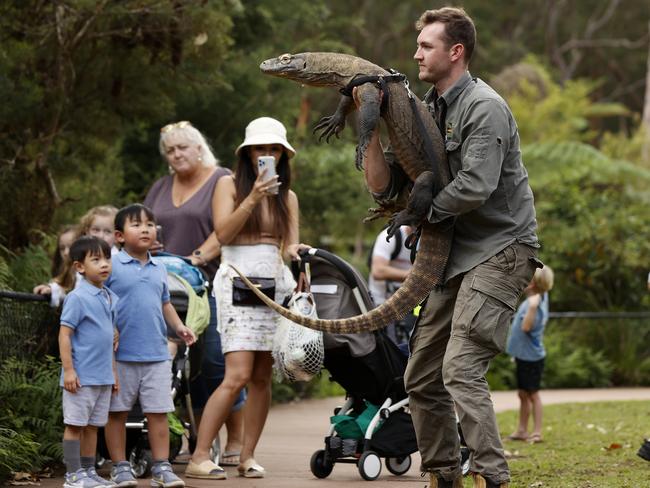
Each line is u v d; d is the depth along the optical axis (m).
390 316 10.68
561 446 18.16
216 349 15.68
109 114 20.42
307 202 29.83
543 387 32.91
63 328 12.36
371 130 10.23
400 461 14.77
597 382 33.59
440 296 11.07
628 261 35.97
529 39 80.88
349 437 14.23
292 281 14.51
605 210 37.75
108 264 12.66
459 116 10.58
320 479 14.08
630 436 19.41
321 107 45.34
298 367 13.59
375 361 14.05
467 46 10.77
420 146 10.53
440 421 11.42
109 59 19.72
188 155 16.00
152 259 13.45
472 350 10.52
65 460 12.40
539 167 43.72
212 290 15.45
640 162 51.75
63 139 20.19
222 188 14.65
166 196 16.34
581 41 81.31
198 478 13.75
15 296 14.29
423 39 10.82
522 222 10.68
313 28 30.86
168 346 14.10
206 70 21.02
